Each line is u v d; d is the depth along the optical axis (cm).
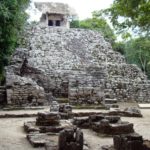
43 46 3434
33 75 3038
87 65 3177
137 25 1439
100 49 3591
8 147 1187
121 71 3350
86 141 1294
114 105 2530
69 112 2025
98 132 1473
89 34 3756
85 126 1656
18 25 2809
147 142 1097
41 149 1160
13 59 3048
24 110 2309
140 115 2152
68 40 3609
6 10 2397
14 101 2438
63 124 1573
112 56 3566
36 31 3625
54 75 3080
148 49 3838
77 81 2652
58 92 3033
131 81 3266
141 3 1315
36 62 3178
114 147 1120
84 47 3559
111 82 3167
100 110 2356
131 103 3094
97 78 2759
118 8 1377
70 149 1067
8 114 2042
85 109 2417
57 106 2056
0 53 2616
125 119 2017
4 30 2509
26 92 2475
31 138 1273
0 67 2708
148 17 1364
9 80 2489
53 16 5444
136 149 1028
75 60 3325
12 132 1498
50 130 1445
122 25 1458
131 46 4706
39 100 2502
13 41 2695
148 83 3325
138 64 5050
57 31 3697
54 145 1138
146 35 1659
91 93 2536
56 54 3359
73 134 1098
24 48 3325
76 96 2523
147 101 3234
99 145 1238
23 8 2962
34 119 1933
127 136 1070
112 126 1423
